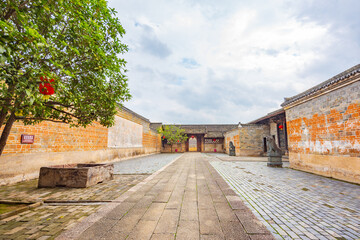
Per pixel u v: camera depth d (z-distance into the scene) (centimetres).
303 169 798
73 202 373
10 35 168
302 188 487
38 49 205
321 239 226
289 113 916
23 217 296
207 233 230
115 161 1262
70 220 284
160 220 271
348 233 241
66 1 239
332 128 645
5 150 536
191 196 397
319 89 690
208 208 323
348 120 580
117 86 377
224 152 2753
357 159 548
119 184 531
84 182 487
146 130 2086
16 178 562
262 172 765
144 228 245
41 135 664
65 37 275
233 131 2083
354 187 500
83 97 321
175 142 2912
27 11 219
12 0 199
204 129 3172
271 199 389
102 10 294
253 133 1819
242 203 351
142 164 1080
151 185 505
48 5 227
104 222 264
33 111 271
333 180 598
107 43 343
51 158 707
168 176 653
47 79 215
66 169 496
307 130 777
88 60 309
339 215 303
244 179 609
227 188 470
